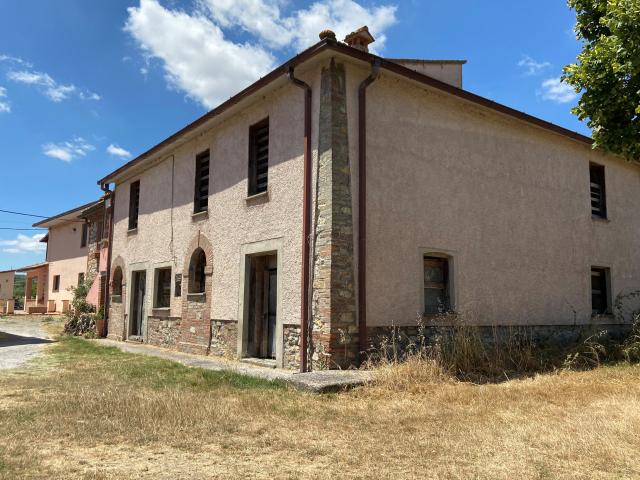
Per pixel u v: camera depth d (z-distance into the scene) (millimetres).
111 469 3861
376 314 8688
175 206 13383
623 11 7312
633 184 15047
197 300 11891
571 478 3750
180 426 5129
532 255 11672
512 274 11148
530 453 4352
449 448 4500
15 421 5180
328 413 5836
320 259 8398
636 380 7930
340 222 8344
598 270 13781
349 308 8281
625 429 4969
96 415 5496
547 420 5465
